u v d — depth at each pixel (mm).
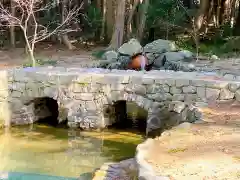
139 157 6969
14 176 9734
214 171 6363
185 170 6398
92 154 11211
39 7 23281
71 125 13359
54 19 22906
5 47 21391
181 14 23672
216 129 8688
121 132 13125
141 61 16219
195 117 10414
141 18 21375
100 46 22016
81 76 13117
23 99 13703
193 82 11945
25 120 13844
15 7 20547
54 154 11266
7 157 11047
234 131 8516
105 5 23125
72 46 21469
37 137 12703
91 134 12969
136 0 21062
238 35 22766
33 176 9703
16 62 16844
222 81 11727
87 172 9797
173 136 8219
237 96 11445
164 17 23891
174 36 22875
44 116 14461
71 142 12242
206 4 23031
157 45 17547
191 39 21891
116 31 19891
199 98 11875
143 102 12617
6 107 13703
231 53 18953
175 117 12117
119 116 14102
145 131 13195
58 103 13445
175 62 16406
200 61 16750
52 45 22000
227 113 10102
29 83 13578
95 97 13102
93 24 24812
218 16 25391
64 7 21703
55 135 12883
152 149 7387
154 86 12461
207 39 22297
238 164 6645
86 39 23844
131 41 17719
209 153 7160
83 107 13227
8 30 23469
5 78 13656
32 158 10961
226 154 7105
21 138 12617
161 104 12406
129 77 12742
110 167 8016
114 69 15070
